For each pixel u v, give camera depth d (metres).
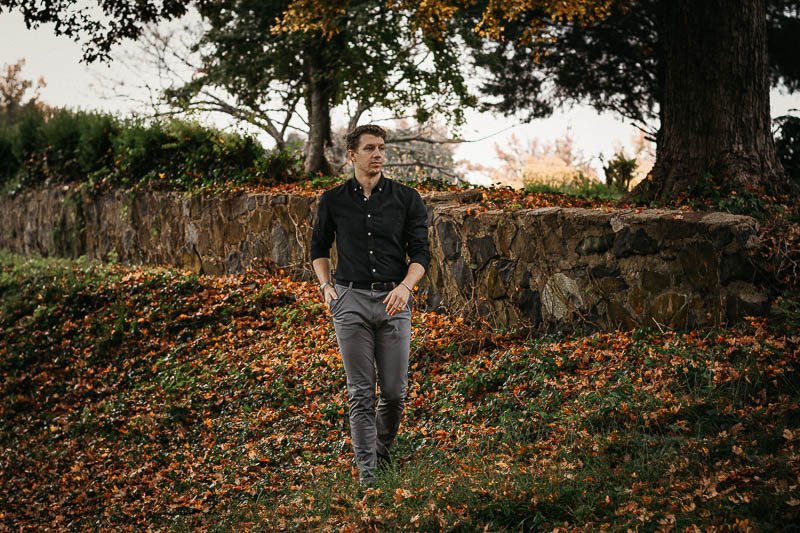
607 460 4.07
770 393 4.48
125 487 5.95
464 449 4.81
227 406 6.97
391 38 16.45
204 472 5.78
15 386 9.38
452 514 3.78
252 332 8.64
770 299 5.52
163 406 7.44
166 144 13.09
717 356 5.05
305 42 16.16
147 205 13.20
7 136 18.55
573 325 6.53
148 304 10.20
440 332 7.10
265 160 12.23
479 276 7.32
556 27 16.52
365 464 4.44
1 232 18.20
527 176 19.72
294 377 6.96
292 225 10.33
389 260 4.43
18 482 6.78
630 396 4.76
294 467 5.33
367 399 4.47
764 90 8.34
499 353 6.35
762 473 3.56
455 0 11.96
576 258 6.50
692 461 3.84
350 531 3.88
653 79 16.84
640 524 3.32
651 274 6.02
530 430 4.80
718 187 8.12
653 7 15.17
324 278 4.55
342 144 23.56
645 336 5.84
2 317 11.49
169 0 10.68
